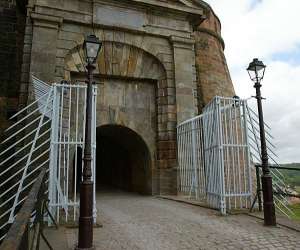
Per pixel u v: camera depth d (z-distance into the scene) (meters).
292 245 6.69
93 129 8.75
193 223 8.48
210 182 10.57
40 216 5.36
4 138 12.85
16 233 2.60
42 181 5.80
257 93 9.09
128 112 14.68
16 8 14.91
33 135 11.54
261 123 8.93
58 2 13.35
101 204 12.27
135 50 14.88
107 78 14.56
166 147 14.63
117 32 14.44
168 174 14.36
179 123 14.62
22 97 12.25
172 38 15.31
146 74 15.00
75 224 8.02
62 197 8.44
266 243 6.82
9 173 11.99
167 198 13.13
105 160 24.02
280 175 9.80
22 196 10.91
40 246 6.23
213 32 21.47
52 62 12.69
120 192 17.42
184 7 15.50
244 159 10.18
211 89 19.45
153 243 6.81
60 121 9.12
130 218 9.26
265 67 9.15
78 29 13.66
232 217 9.09
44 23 12.91
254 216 9.06
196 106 15.49
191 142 13.11
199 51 19.94
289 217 9.31
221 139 9.89
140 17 14.91
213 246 6.62
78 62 13.65
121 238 7.16
